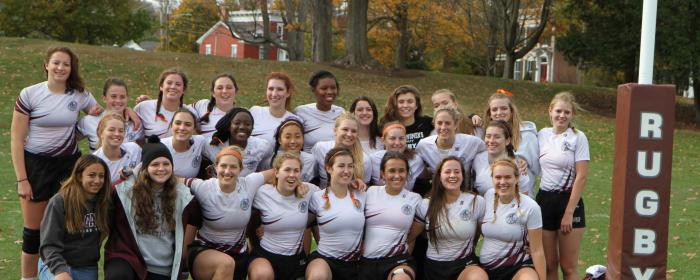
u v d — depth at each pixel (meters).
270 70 24.27
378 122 7.45
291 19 35.19
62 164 6.73
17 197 10.79
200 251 6.07
